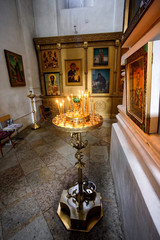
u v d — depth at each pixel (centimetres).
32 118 545
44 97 625
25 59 497
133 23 107
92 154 297
